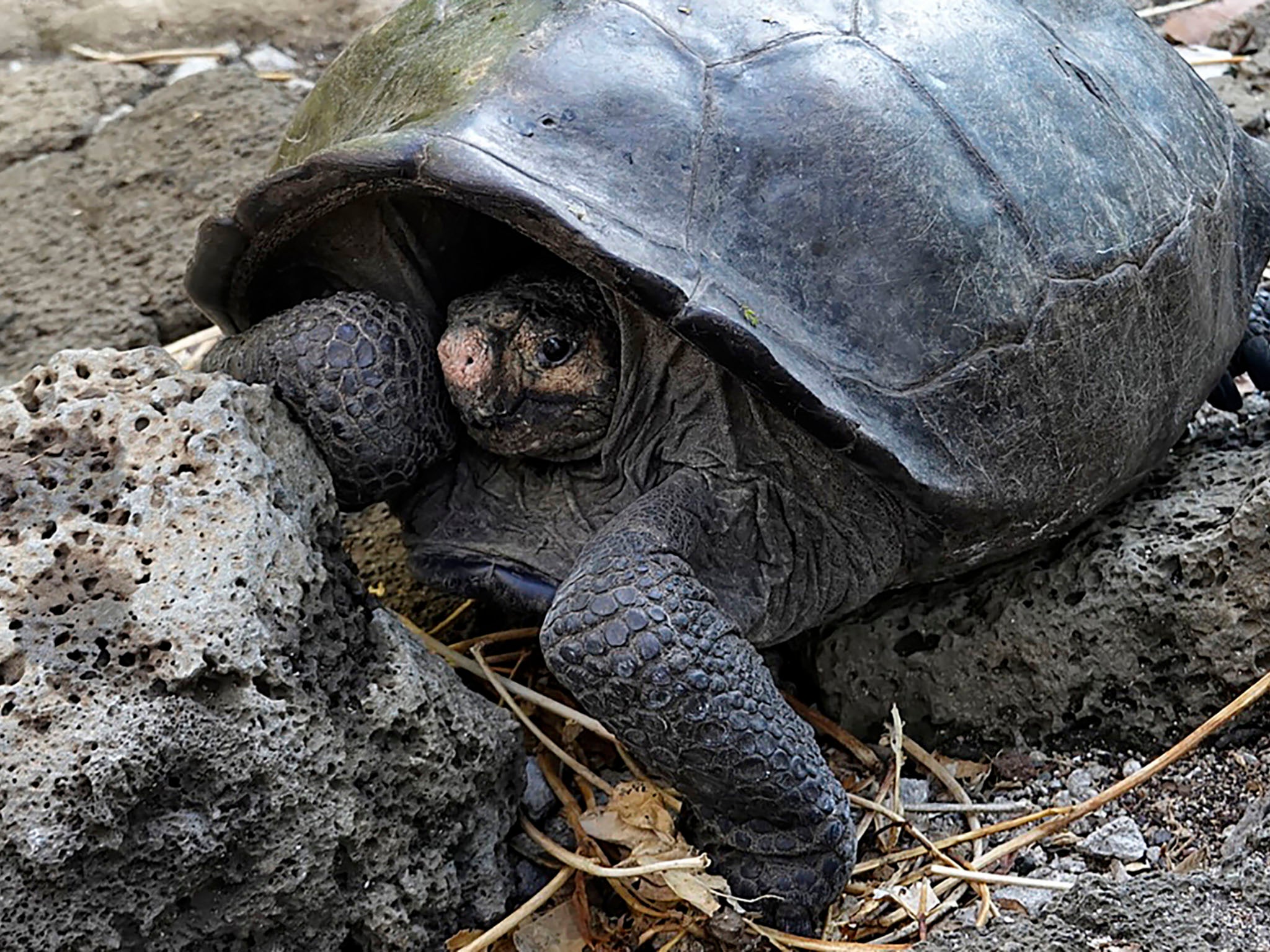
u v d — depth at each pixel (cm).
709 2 115
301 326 116
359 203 118
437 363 118
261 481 110
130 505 108
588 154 111
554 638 111
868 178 112
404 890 111
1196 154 124
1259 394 137
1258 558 117
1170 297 120
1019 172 115
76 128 172
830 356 111
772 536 116
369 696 111
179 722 105
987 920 112
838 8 116
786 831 112
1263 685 117
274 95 172
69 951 104
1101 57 123
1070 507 118
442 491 122
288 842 107
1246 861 110
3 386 148
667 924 114
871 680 124
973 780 122
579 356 117
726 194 111
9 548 107
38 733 103
